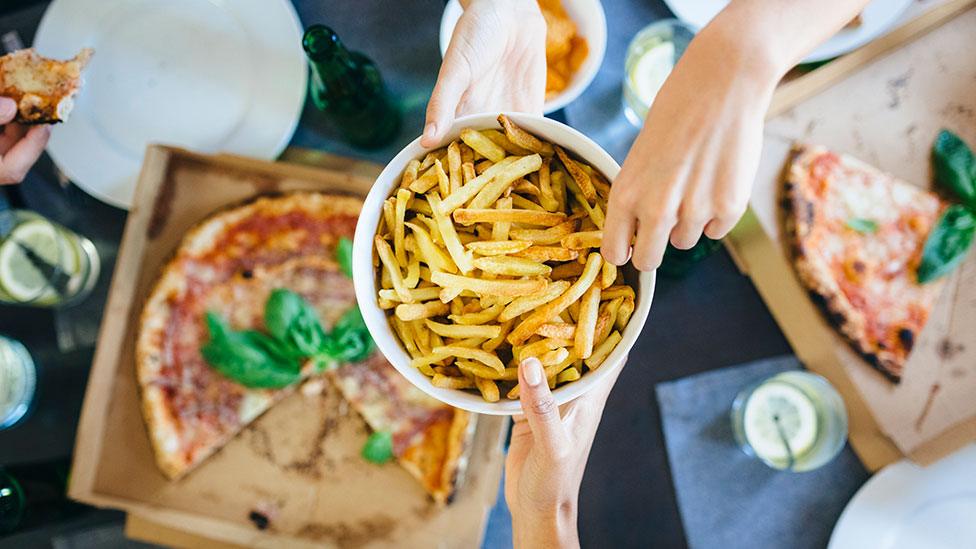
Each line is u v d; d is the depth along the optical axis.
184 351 1.50
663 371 1.52
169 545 1.53
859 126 1.48
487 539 1.51
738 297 1.51
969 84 1.47
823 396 1.43
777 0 0.82
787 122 1.49
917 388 1.42
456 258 0.85
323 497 1.49
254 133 1.51
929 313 1.43
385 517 1.47
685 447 1.48
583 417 1.13
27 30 1.56
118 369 1.52
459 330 0.86
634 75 1.46
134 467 1.50
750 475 1.46
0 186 1.55
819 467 1.45
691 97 0.81
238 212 1.50
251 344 1.45
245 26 1.51
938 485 1.40
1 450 1.56
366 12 1.55
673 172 0.80
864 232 1.43
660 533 1.49
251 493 1.49
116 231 1.57
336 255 1.52
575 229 0.88
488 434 1.47
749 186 0.81
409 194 0.89
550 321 0.85
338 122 1.46
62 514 1.53
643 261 0.84
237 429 1.49
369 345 1.48
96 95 1.52
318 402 1.51
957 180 1.41
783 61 0.81
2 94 1.36
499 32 1.11
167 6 1.51
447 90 1.01
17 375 1.52
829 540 1.43
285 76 1.51
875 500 1.40
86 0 1.50
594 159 0.90
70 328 1.56
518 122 0.91
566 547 1.06
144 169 1.46
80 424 1.47
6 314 1.56
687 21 1.44
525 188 0.90
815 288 1.40
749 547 1.45
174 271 1.50
